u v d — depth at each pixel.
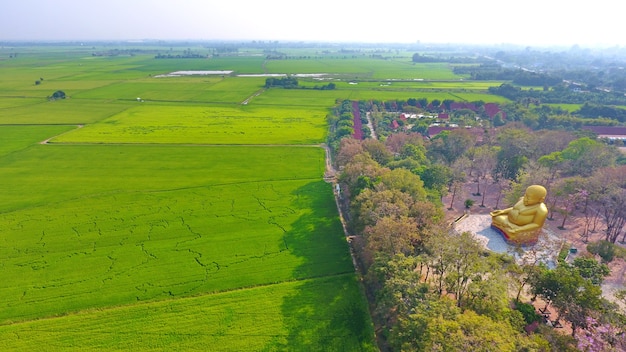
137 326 52.91
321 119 173.75
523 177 83.88
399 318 45.94
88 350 48.94
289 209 87.56
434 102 196.12
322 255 69.38
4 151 125.12
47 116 171.62
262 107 198.38
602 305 46.75
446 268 54.53
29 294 59.25
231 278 63.19
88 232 77.31
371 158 101.06
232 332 51.88
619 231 71.94
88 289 60.44
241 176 107.25
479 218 79.31
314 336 51.03
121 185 100.31
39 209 86.75
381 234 58.19
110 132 148.25
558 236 73.69
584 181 81.12
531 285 53.38
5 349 49.06
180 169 112.19
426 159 107.19
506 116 169.25
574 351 40.88
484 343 37.06
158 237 75.62
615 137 141.38
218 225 80.44
